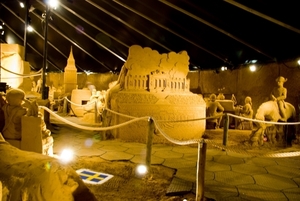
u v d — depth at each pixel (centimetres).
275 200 358
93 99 1144
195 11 971
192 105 762
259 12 788
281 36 918
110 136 750
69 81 1585
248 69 1214
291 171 493
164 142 717
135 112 721
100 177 423
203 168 333
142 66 764
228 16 948
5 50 1153
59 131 846
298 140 719
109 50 1677
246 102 952
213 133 823
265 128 708
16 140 428
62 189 206
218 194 370
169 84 775
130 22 1291
